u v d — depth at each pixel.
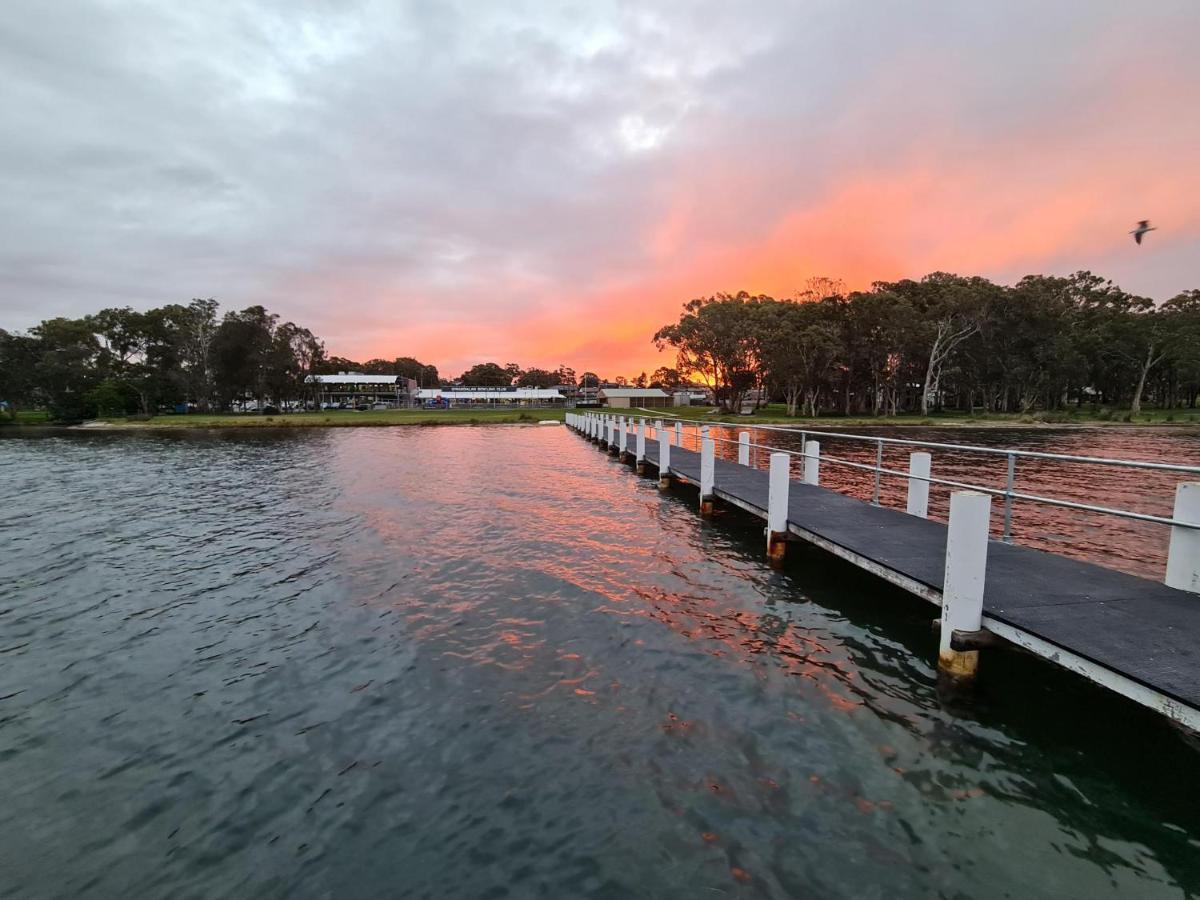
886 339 64.56
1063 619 5.05
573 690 5.62
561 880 3.45
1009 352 65.31
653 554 10.20
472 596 8.27
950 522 5.43
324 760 4.70
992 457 27.61
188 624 7.61
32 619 7.90
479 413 77.12
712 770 4.39
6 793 4.40
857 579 8.72
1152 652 4.38
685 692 5.52
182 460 28.28
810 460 12.82
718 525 12.26
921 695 5.40
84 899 3.43
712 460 13.10
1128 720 4.95
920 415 69.56
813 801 4.04
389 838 3.84
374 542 11.43
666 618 7.32
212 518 14.26
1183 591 5.73
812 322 65.62
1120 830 3.76
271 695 5.74
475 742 4.85
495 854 3.67
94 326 85.50
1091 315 72.94
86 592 8.94
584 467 23.22
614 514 13.63
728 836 3.75
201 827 4.01
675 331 73.00
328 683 5.94
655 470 20.55
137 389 72.50
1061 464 24.61
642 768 4.44
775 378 68.81
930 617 7.29
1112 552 10.30
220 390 83.25
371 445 35.88
